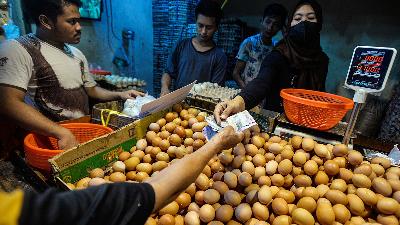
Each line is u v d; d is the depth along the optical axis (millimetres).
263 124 1735
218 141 898
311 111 1358
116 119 1798
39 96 1779
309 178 1190
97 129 1751
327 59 2078
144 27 4777
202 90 2236
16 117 1495
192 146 1526
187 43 2957
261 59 3166
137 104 1935
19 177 1429
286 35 1978
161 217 1099
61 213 466
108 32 5059
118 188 576
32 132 1604
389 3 3309
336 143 1395
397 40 3363
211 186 1256
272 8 2979
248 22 4168
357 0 3479
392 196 1092
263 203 1127
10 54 1577
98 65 5102
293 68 1906
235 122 1272
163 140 1557
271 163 1281
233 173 1276
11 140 1646
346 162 1250
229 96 2068
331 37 3750
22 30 3723
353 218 1062
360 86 1134
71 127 1731
